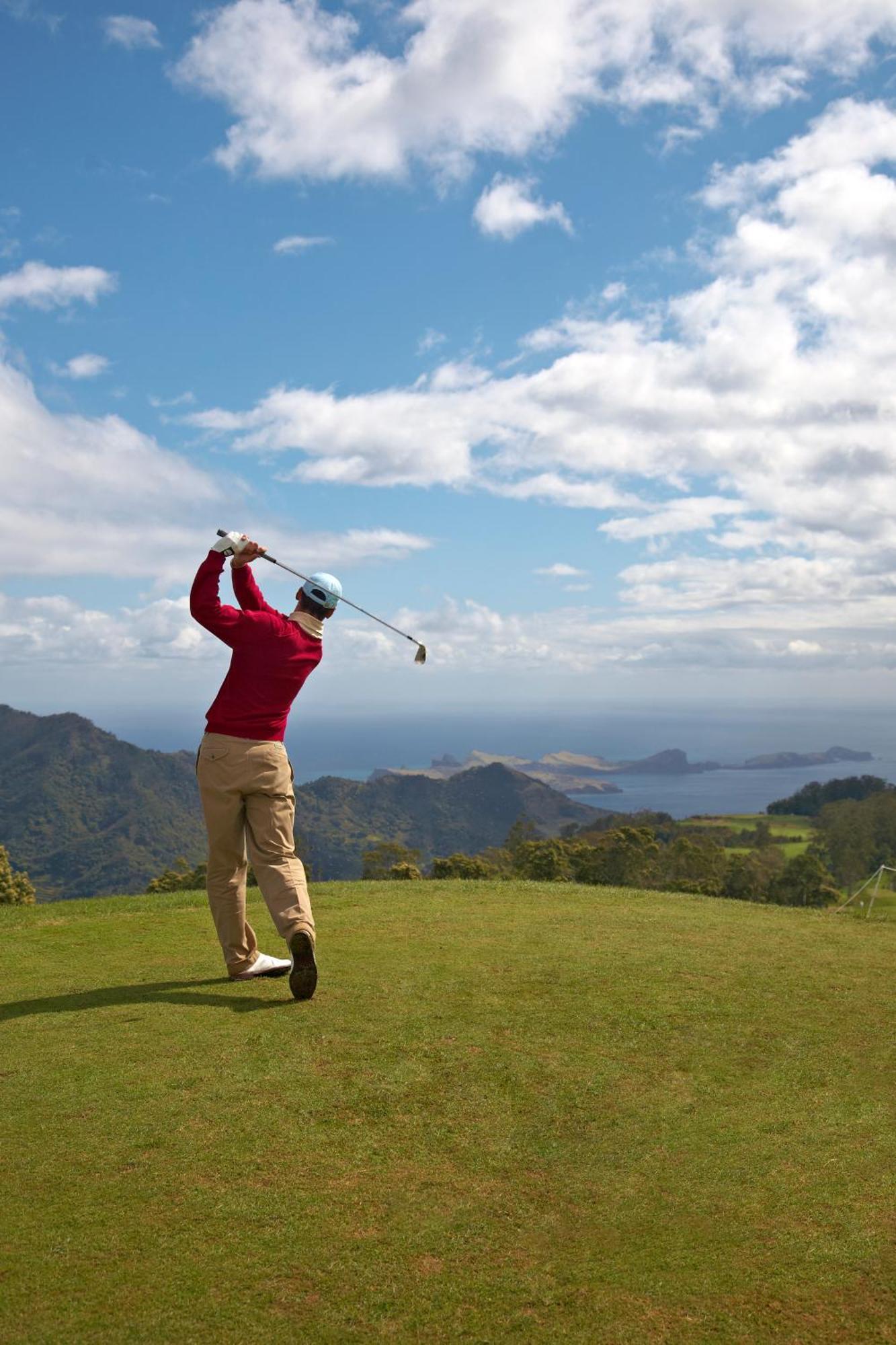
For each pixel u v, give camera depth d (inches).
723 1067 193.8
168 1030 206.7
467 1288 121.1
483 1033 207.8
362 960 270.2
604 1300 119.3
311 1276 122.2
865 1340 112.2
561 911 370.6
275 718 242.5
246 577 248.1
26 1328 110.9
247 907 382.0
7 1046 196.7
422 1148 157.5
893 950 296.8
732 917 361.4
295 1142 157.5
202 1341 109.5
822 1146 160.7
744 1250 130.6
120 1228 131.5
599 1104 175.5
